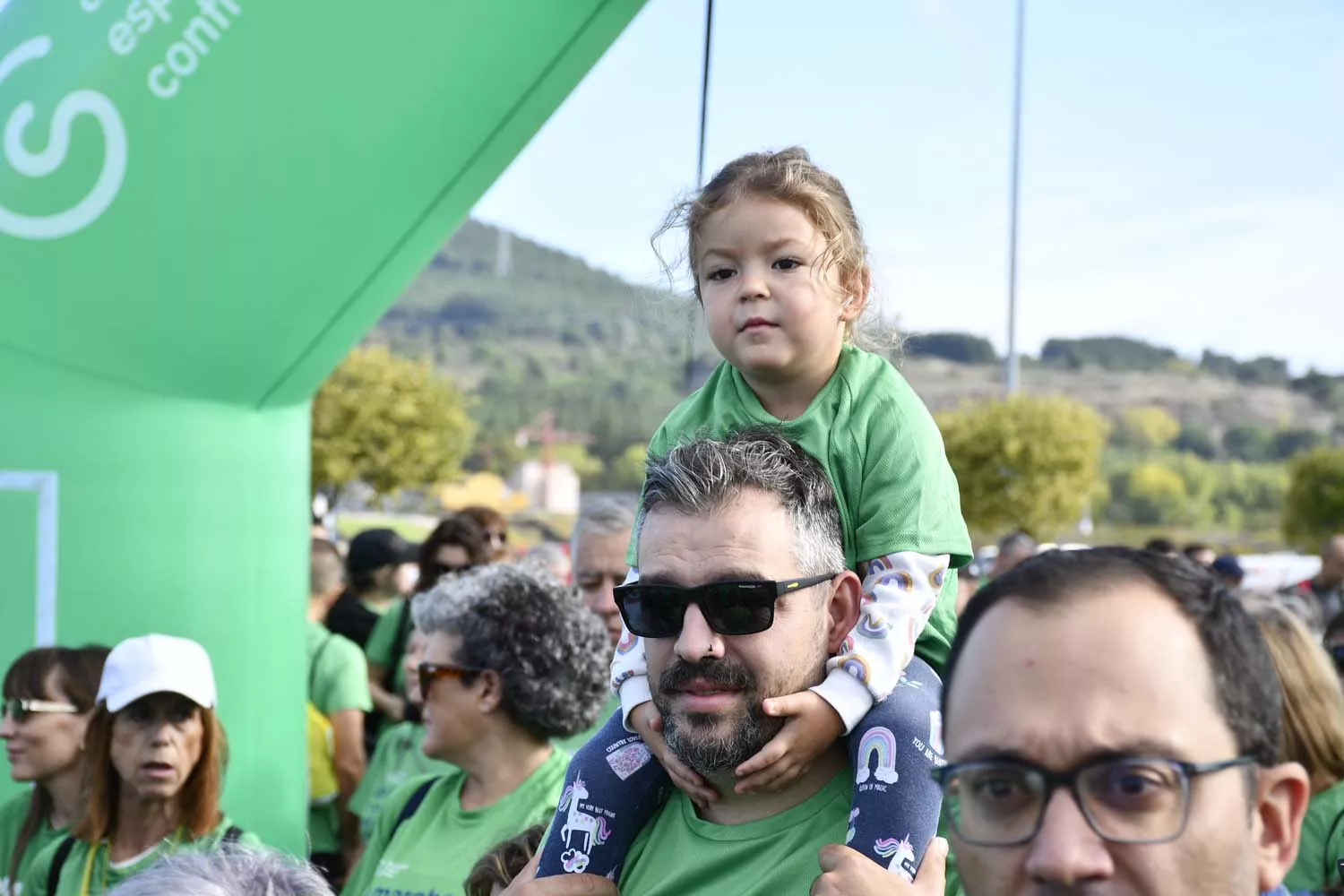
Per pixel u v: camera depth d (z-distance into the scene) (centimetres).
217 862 246
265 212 432
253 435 471
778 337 240
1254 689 141
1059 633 139
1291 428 7806
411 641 494
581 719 359
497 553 715
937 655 242
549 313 9744
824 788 219
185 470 456
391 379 3428
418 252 457
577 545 467
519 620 355
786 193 243
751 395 252
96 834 370
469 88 423
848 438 237
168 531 455
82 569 446
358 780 573
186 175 426
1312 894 322
